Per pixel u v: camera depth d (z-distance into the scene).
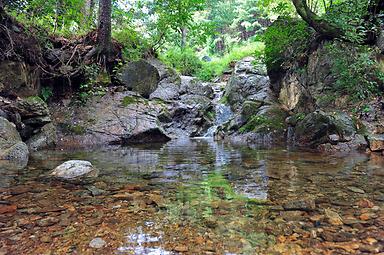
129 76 8.74
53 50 7.33
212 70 16.20
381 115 5.36
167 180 3.23
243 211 2.20
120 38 9.31
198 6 10.67
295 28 7.36
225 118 9.78
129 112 7.77
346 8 5.78
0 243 1.70
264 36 8.12
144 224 1.98
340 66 5.71
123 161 4.54
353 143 5.12
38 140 6.03
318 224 1.91
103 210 2.26
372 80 5.60
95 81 7.93
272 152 5.24
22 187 2.93
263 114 7.52
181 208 2.29
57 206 2.36
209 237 1.76
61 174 3.47
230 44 22.12
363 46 5.63
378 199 2.38
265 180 3.14
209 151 5.65
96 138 6.89
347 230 1.81
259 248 1.62
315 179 3.10
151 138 7.48
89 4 9.94
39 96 7.09
